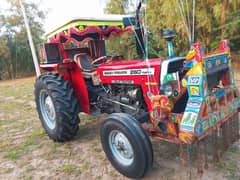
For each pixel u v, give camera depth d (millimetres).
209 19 8477
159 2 9156
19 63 19062
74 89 3447
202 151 2650
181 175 2322
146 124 2566
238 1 7672
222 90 2205
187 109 2004
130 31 3404
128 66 2625
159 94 2283
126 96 2828
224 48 2338
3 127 4258
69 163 2752
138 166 2176
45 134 3734
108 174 2473
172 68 2252
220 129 2279
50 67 3441
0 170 2715
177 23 8375
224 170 2318
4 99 7285
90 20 3035
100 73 3096
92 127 3842
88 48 3936
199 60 1914
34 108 5547
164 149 2867
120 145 2348
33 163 2824
